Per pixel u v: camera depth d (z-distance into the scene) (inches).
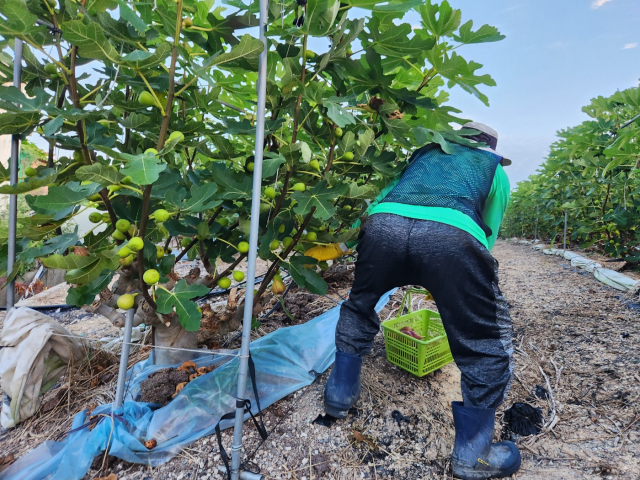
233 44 75.2
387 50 75.7
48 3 61.4
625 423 75.4
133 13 47.3
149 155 47.2
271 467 65.7
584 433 74.0
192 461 66.1
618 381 88.4
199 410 72.7
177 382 77.0
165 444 67.7
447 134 75.9
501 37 73.0
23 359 75.0
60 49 64.1
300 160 70.2
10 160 69.3
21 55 66.4
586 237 252.2
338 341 77.1
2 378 75.4
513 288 179.0
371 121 93.3
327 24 62.9
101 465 64.6
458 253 60.2
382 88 81.0
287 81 67.6
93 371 89.5
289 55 74.4
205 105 80.4
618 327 118.3
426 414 79.3
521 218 444.8
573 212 262.5
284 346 92.5
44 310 140.7
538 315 135.9
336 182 73.5
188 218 82.3
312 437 72.4
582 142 194.9
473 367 64.2
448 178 67.0
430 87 102.3
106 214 76.0
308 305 138.3
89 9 59.9
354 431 73.9
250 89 92.7
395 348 95.4
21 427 75.6
